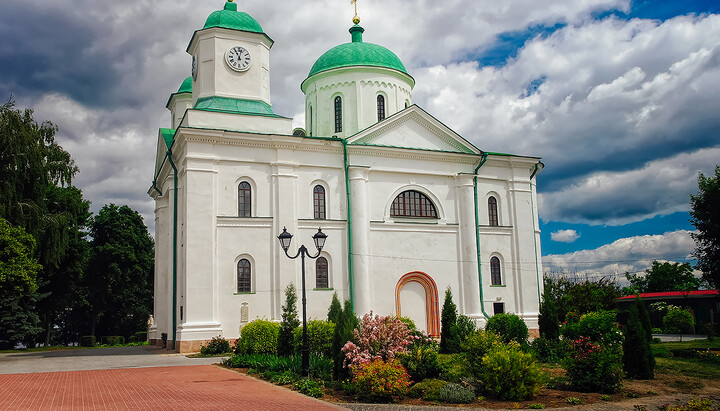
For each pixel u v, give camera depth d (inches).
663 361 914.1
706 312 1927.9
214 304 1127.6
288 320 919.7
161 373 780.6
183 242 1170.6
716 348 1065.5
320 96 1549.0
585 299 1450.5
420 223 1347.2
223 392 605.3
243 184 1206.9
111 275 2064.5
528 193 1478.8
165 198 1457.9
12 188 1344.7
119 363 954.7
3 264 1171.9
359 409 553.6
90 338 2048.5
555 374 775.1
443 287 1343.5
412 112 1365.7
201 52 1306.6
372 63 1519.4
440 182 1393.9
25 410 509.7
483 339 733.3
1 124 1349.7
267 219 1199.6
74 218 1761.8
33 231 1389.0
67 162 1530.5
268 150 1230.9
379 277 1285.7
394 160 1346.0
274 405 532.7
